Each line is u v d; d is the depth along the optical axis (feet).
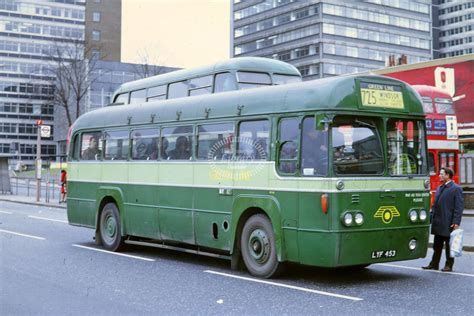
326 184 29.43
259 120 33.60
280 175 31.81
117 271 35.27
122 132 45.47
